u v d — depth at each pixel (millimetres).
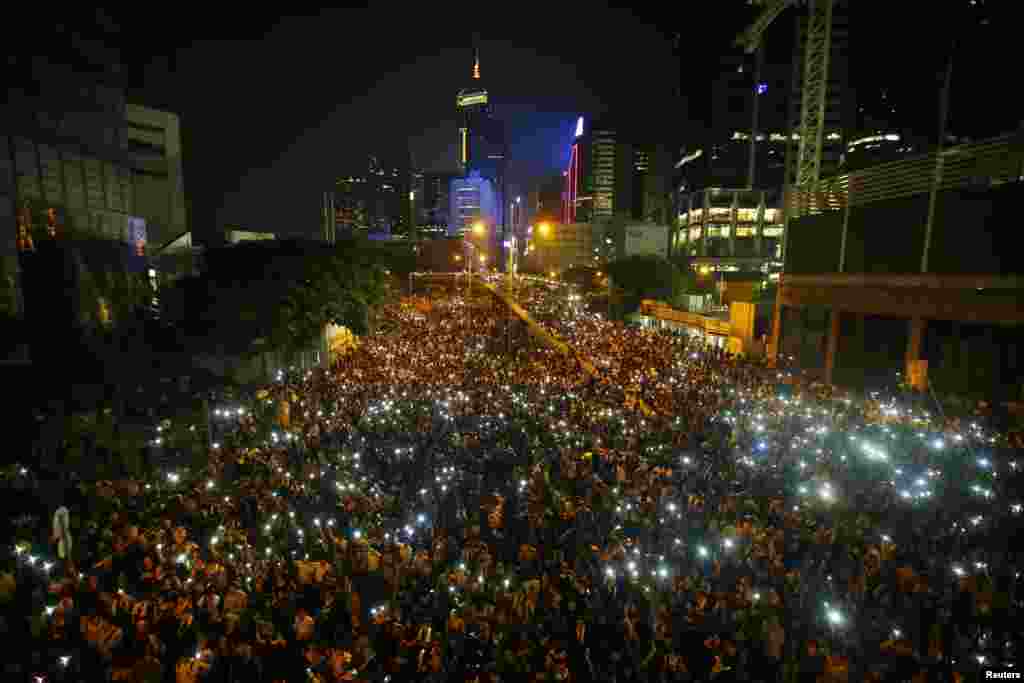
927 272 25203
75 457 15570
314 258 34531
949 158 24391
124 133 37688
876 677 8250
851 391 26672
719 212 111125
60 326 27578
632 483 15164
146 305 34812
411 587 10938
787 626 9484
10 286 25438
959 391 23781
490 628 9484
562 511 13719
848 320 30750
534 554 11883
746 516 13102
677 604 10234
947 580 10461
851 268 30109
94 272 31344
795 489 14766
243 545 11734
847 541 11852
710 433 18734
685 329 49312
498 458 17578
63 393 21453
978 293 22844
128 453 16266
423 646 8922
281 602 10109
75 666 8109
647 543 12367
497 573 11062
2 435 16719
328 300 32719
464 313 59438
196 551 11297
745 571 11047
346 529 12977
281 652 8969
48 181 30750
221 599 9820
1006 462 15719
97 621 8492
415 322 49375
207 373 28188
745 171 112000
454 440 18719
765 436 18438
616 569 11203
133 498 13906
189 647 8750
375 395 23453
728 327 41906
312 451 17547
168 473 15477
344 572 11094
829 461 16250
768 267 108625
